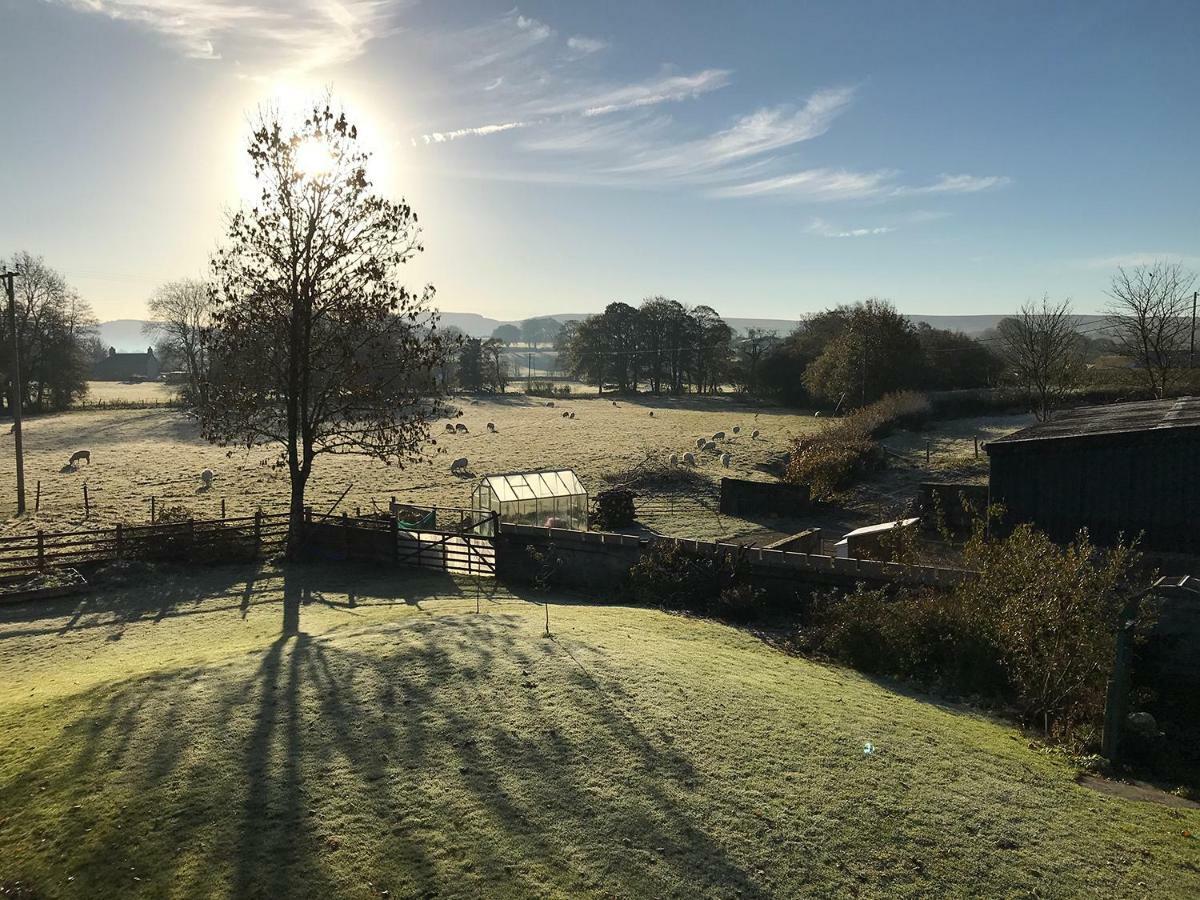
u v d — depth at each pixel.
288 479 50.47
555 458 60.94
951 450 56.72
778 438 73.19
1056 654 15.26
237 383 28.36
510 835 9.24
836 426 63.94
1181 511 22.28
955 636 17.31
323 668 13.77
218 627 19.83
